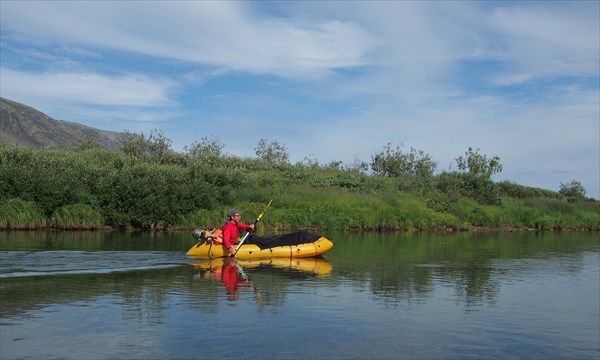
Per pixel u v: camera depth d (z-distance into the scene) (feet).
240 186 93.81
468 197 112.06
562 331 25.25
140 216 76.33
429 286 35.19
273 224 83.71
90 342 21.72
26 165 78.38
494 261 49.42
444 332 24.44
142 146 121.60
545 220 105.60
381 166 135.33
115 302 28.40
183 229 78.59
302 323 25.07
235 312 26.76
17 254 44.70
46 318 25.05
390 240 70.59
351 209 90.74
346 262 46.06
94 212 75.15
